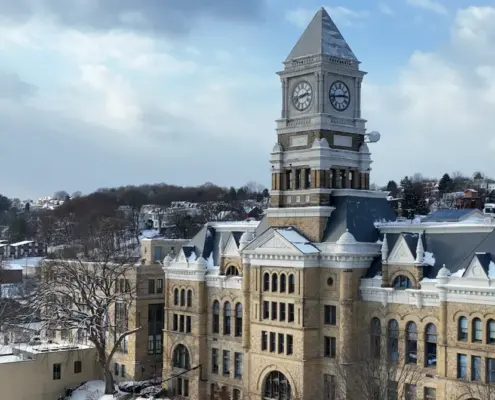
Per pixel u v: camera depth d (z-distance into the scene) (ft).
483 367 246.88
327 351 300.61
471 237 272.72
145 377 396.37
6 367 371.97
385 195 328.70
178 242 437.99
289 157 329.72
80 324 361.92
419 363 270.05
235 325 339.57
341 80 327.88
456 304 255.70
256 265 320.91
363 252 294.87
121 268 399.65
